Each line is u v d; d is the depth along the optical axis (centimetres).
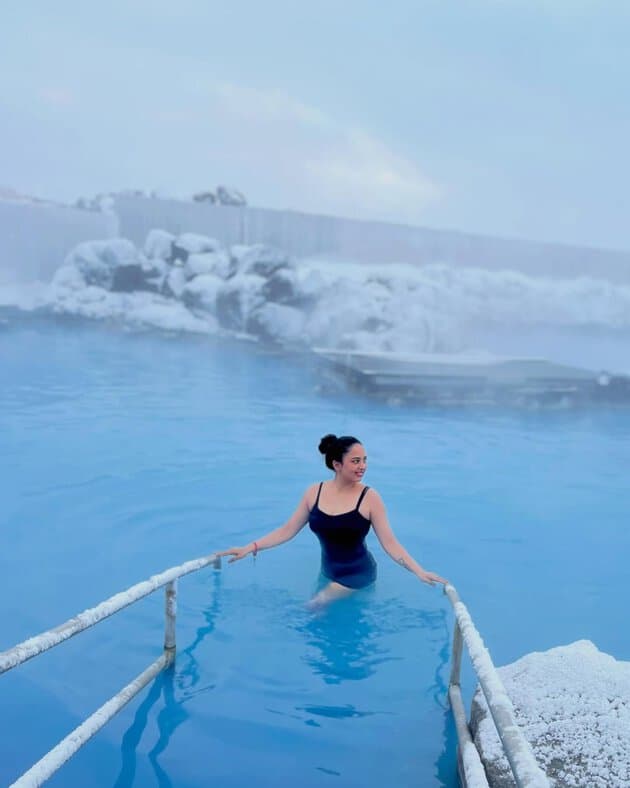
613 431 817
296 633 317
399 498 541
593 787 187
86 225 1259
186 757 230
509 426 817
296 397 882
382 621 331
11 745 234
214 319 1255
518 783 139
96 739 238
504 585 389
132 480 542
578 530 489
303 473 576
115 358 1033
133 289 1288
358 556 354
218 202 1295
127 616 328
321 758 232
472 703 239
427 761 232
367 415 821
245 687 272
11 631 313
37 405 760
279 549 420
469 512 516
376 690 273
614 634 337
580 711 219
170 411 770
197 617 329
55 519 458
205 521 463
